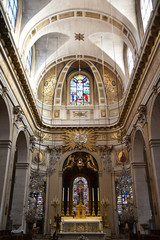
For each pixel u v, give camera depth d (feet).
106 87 70.44
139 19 46.93
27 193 50.83
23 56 48.19
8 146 37.32
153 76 35.96
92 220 52.34
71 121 67.82
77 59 68.44
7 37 33.01
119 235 56.39
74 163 65.82
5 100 36.01
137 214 47.83
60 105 69.41
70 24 55.93
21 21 46.65
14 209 47.52
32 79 60.03
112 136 65.46
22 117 44.04
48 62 63.36
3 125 37.78
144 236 29.89
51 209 57.98
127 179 50.24
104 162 63.21
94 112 68.95
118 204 59.47
